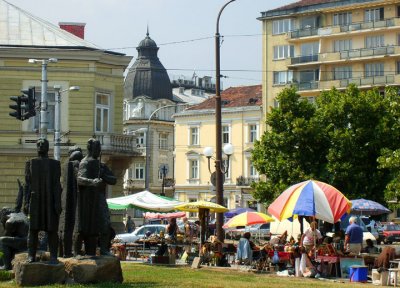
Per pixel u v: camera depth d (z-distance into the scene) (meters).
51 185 20.91
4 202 55.28
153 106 129.62
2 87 55.62
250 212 38.09
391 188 53.09
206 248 35.16
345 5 96.06
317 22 98.50
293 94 64.88
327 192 29.92
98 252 23.83
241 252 34.34
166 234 48.09
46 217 20.88
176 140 109.75
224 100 106.94
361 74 95.62
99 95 57.59
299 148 63.56
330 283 26.16
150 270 29.02
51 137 55.81
